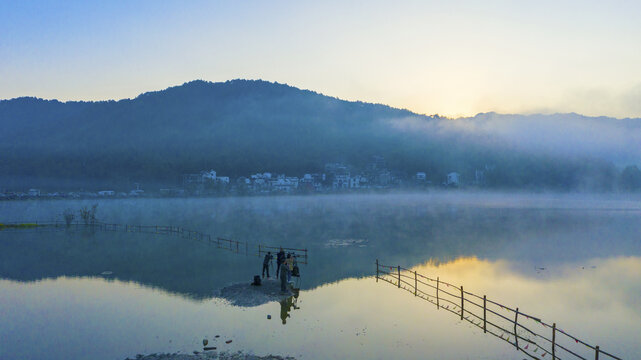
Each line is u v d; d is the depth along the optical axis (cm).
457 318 2058
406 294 2528
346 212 12481
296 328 1862
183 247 4509
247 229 7081
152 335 1770
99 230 6450
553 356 1567
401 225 7931
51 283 2755
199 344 1670
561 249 4791
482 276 3284
